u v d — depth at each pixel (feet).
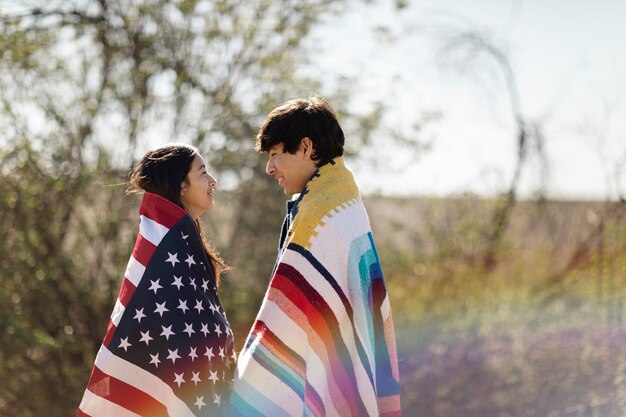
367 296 8.89
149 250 9.29
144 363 8.98
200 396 8.93
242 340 22.17
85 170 19.75
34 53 20.88
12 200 19.69
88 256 20.92
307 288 8.64
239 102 22.20
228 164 21.80
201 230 10.14
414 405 23.15
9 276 20.04
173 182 9.47
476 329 24.85
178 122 21.65
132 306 9.12
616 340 23.57
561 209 29.66
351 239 8.87
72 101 20.79
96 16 21.85
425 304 25.27
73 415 20.76
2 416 20.54
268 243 22.40
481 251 26.68
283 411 8.52
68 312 20.70
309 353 8.63
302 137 9.05
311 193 9.00
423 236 26.13
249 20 22.62
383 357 9.04
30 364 20.39
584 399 21.06
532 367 23.18
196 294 9.21
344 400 8.78
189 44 22.12
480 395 22.58
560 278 27.50
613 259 27.48
